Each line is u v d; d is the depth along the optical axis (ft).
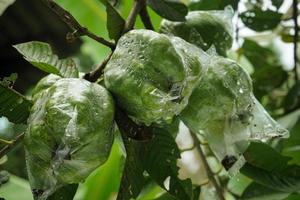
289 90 4.28
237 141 3.12
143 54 2.91
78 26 3.11
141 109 2.90
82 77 3.11
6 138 3.20
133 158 3.17
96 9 5.30
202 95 3.09
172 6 3.56
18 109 3.05
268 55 4.69
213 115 3.11
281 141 3.98
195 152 4.30
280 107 4.43
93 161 2.81
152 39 2.92
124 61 2.92
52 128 2.74
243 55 4.77
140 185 3.24
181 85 2.91
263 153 3.49
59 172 2.80
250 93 3.16
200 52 3.11
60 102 2.77
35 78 8.68
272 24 4.38
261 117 3.15
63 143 2.73
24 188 4.97
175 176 3.31
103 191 5.00
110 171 4.93
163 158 3.27
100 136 2.80
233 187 3.89
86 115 2.77
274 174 3.54
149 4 3.55
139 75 2.89
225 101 3.09
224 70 3.11
